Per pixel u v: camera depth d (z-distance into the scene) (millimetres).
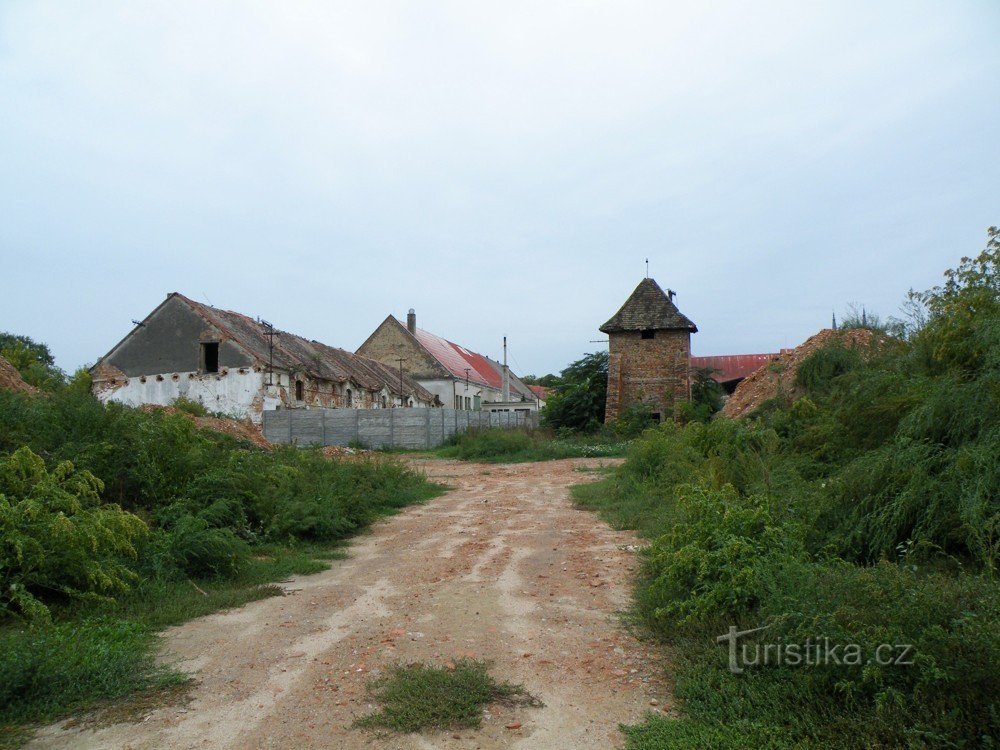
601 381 37812
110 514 6523
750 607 4844
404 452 30266
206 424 17312
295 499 9992
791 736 3424
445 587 6965
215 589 6789
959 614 3631
